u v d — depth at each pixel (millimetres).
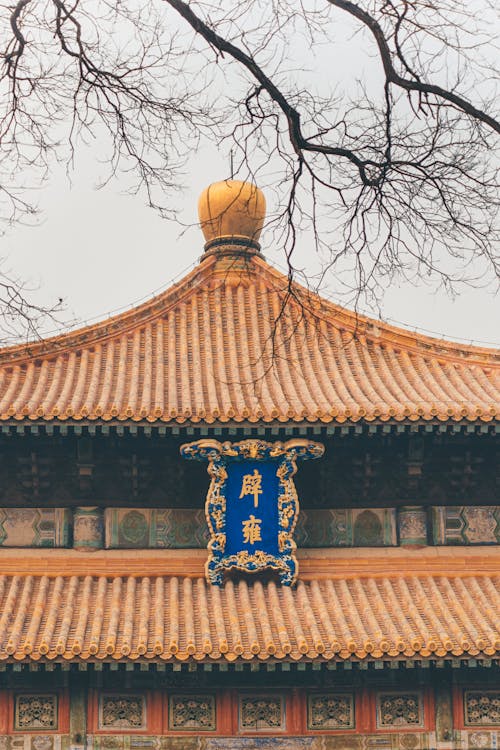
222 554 28766
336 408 28516
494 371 32031
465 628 27375
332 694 28141
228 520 28953
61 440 29453
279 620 27250
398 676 28297
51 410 28094
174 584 28938
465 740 28000
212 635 26766
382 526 30469
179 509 30312
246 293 34969
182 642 26344
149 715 27781
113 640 25969
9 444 29500
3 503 29984
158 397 29391
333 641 26094
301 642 26047
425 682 28266
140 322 33406
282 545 28812
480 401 29969
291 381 31016
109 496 30234
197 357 32156
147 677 27984
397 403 29344
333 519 30438
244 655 25766
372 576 29750
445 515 30625
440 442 30016
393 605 28297
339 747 27766
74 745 27453
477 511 30750
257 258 35531
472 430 28828
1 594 28359
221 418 28266
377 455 30172
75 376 31109
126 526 30062
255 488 29062
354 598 28766
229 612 27531
